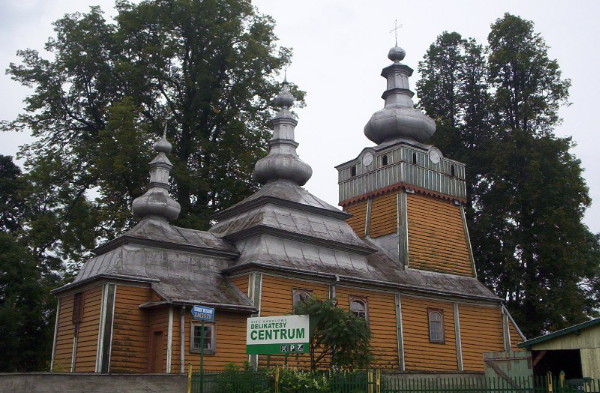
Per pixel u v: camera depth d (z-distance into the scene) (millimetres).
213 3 47188
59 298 33594
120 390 22703
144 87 46906
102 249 34188
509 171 50906
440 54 58719
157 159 36344
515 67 54281
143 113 47781
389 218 43125
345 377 21812
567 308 47969
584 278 53500
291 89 50594
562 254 48000
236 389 22562
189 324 29734
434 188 44562
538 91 54250
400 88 49000
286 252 34562
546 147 50594
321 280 34719
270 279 32781
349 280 35469
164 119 48156
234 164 47594
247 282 32375
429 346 38750
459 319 41062
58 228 44156
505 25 55125
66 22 48156
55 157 45656
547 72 54156
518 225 50938
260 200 36438
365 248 37938
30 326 42438
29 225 45000
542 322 49031
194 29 47844
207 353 29781
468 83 57844
